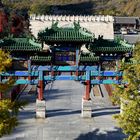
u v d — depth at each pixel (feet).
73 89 284.20
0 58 136.87
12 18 418.31
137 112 135.85
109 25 372.58
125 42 199.21
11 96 226.17
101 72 204.33
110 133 185.16
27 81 203.21
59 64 204.64
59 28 199.21
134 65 145.38
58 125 196.24
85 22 369.91
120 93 145.79
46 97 257.14
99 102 245.45
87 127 193.67
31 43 195.62
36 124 196.95
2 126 130.82
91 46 197.57
